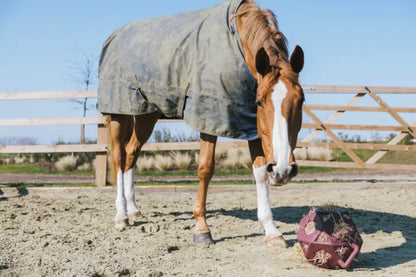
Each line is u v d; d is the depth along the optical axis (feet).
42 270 11.16
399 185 27.35
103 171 27.53
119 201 17.10
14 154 57.82
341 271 11.02
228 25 13.58
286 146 10.52
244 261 11.98
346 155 45.83
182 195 26.08
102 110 17.51
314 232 11.13
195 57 13.79
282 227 16.70
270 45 11.94
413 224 17.26
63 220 18.08
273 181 10.56
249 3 13.75
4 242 14.01
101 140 27.84
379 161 44.60
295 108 10.88
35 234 15.35
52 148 28.04
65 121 28.09
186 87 14.05
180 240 14.56
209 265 11.66
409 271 10.99
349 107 31.40
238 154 42.70
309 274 10.75
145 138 18.57
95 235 15.24
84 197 25.16
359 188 27.37
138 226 16.89
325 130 31.24
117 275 10.79
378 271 11.00
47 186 27.37
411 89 31.45
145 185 27.14
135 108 16.30
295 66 11.59
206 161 13.89
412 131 31.68
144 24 16.87
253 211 20.52
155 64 15.07
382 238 14.80
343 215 11.27
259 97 11.28
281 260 11.99
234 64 13.02
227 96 13.12
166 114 15.44
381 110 31.53
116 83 16.92
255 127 13.52
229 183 28.81
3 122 28.09
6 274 10.82
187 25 14.87
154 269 11.27
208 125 13.34
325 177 34.71
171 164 42.93
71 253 12.85
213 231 15.90
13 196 25.21
